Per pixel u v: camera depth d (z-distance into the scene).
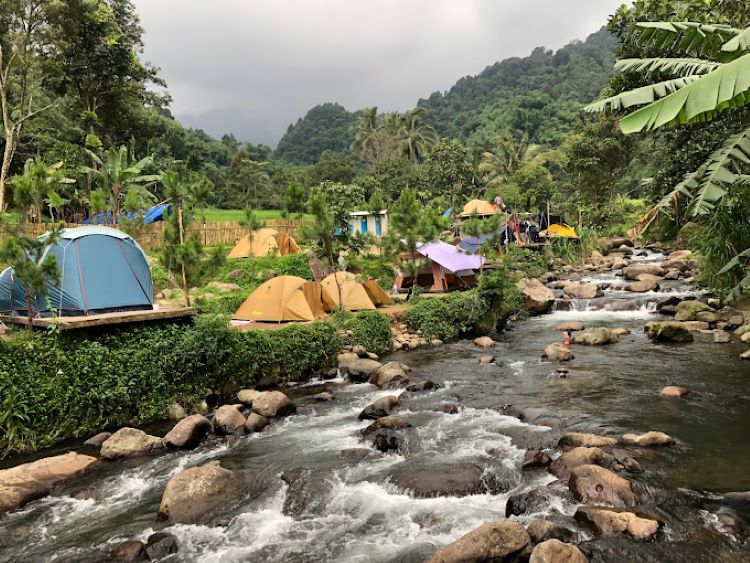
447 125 131.88
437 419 9.90
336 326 15.90
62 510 7.25
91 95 40.31
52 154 31.91
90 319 10.54
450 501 6.82
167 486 7.21
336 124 145.75
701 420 9.23
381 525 6.38
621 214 45.41
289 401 11.10
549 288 26.09
